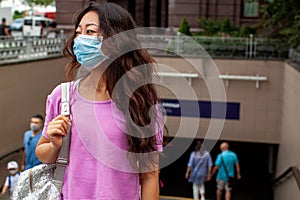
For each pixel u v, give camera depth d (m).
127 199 1.87
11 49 10.53
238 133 13.95
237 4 17.97
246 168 16.17
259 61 13.56
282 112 13.49
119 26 1.85
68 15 17.64
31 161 7.21
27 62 10.98
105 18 1.85
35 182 1.94
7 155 9.90
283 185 11.34
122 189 1.86
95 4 1.92
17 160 10.64
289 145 11.06
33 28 20.81
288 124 11.67
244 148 16.62
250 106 13.80
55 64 13.05
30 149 7.18
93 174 1.85
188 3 17.88
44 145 1.92
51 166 1.95
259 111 13.80
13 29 22.94
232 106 13.86
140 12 21.09
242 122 13.89
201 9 17.86
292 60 12.27
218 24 16.19
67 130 1.86
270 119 13.77
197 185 10.15
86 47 1.84
